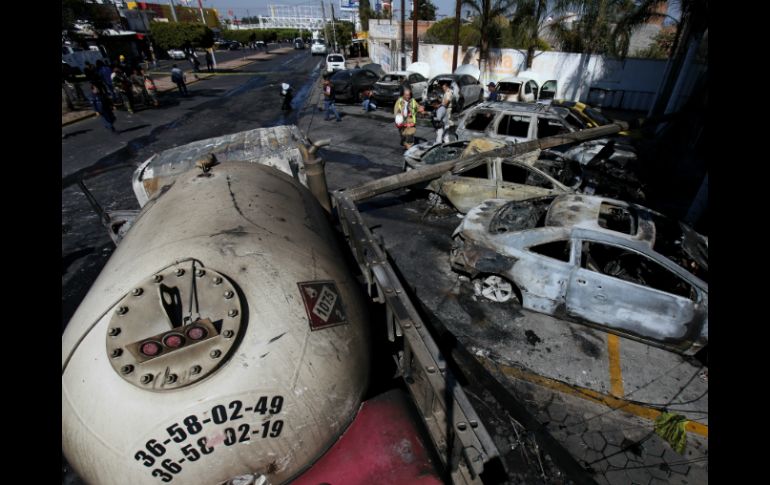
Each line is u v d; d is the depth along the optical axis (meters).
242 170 3.07
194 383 1.66
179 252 2.04
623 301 3.86
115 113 15.38
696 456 3.02
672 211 7.12
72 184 8.30
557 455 3.03
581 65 17.91
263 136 5.14
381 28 35.03
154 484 1.66
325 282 2.20
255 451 1.73
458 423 1.88
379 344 2.81
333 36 44.69
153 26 33.34
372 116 15.12
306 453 1.84
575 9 16.89
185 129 13.05
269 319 1.87
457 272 5.28
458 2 18.48
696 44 11.10
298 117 14.95
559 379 3.69
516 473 2.91
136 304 1.79
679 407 3.40
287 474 1.83
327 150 10.90
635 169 7.79
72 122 13.73
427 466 1.89
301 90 20.59
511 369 3.80
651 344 3.93
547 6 17.42
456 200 6.45
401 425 2.02
